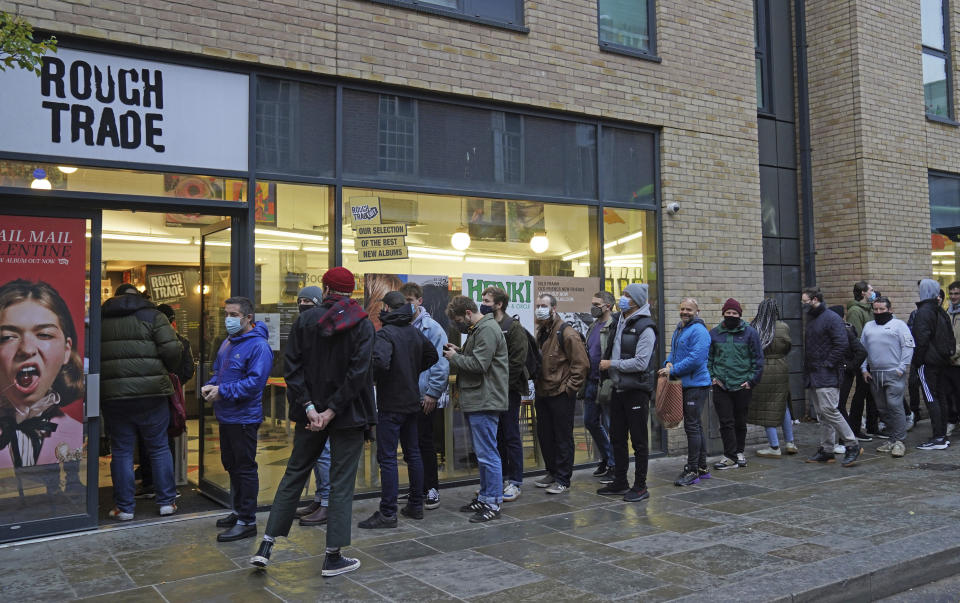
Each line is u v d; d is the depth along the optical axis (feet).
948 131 39.63
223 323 21.42
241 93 20.61
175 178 19.69
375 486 22.07
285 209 21.27
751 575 14.74
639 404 21.31
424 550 16.71
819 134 37.27
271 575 15.08
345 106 22.33
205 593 14.06
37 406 17.80
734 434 26.09
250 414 17.78
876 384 27.99
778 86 37.70
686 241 28.71
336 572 14.93
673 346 24.23
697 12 29.68
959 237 40.04
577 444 26.37
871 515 19.31
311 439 15.30
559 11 26.21
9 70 17.60
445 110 24.09
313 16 21.50
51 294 18.07
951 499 20.90
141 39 18.94
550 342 22.41
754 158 30.86
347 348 15.14
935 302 29.30
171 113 19.58
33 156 17.79
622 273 27.55
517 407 21.75
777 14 38.01
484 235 24.70
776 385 27.22
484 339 19.22
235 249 20.86
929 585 15.70
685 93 29.09
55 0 17.89
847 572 14.73
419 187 23.34
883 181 36.22
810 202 37.37
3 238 17.61
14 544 17.22
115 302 19.45
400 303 19.26
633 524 18.78
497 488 19.48
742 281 30.07
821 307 26.61
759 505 20.62
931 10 40.04
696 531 18.06
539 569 15.34
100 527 18.67
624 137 27.96
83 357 18.34
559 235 26.25
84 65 18.49
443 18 23.81
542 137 26.07
